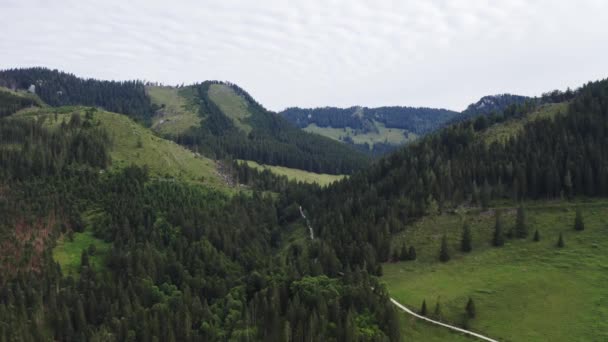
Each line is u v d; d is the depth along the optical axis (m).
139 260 163.88
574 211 170.50
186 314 134.12
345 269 156.50
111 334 128.12
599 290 126.81
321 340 108.69
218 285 159.12
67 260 172.12
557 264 143.12
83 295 147.00
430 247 171.75
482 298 132.50
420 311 130.50
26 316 132.50
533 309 124.31
